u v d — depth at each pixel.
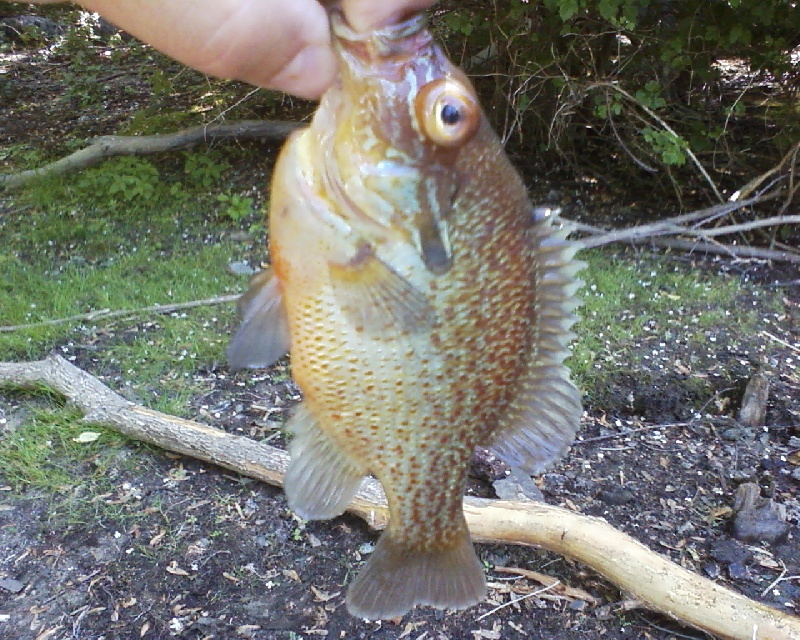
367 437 0.20
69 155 0.94
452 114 0.17
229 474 0.46
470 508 0.40
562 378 0.21
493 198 0.18
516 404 0.20
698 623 0.35
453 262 0.18
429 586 0.23
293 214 0.18
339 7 0.17
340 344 0.19
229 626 0.36
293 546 0.41
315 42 0.17
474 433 0.20
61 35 1.48
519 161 0.93
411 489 0.21
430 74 0.17
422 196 0.17
